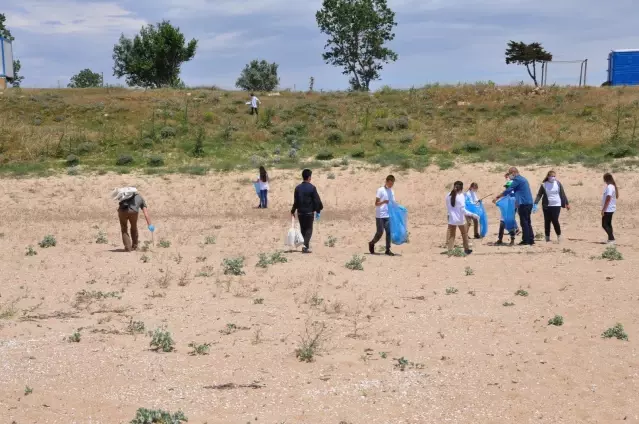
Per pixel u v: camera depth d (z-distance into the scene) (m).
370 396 6.25
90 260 13.84
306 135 37.88
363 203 26.31
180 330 8.40
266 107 43.41
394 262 13.60
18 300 9.99
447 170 29.47
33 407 5.80
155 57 70.44
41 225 21.33
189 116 40.91
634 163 29.09
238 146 35.47
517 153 32.03
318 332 8.28
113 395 6.14
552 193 15.99
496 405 6.05
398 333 8.30
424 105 43.59
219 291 10.70
